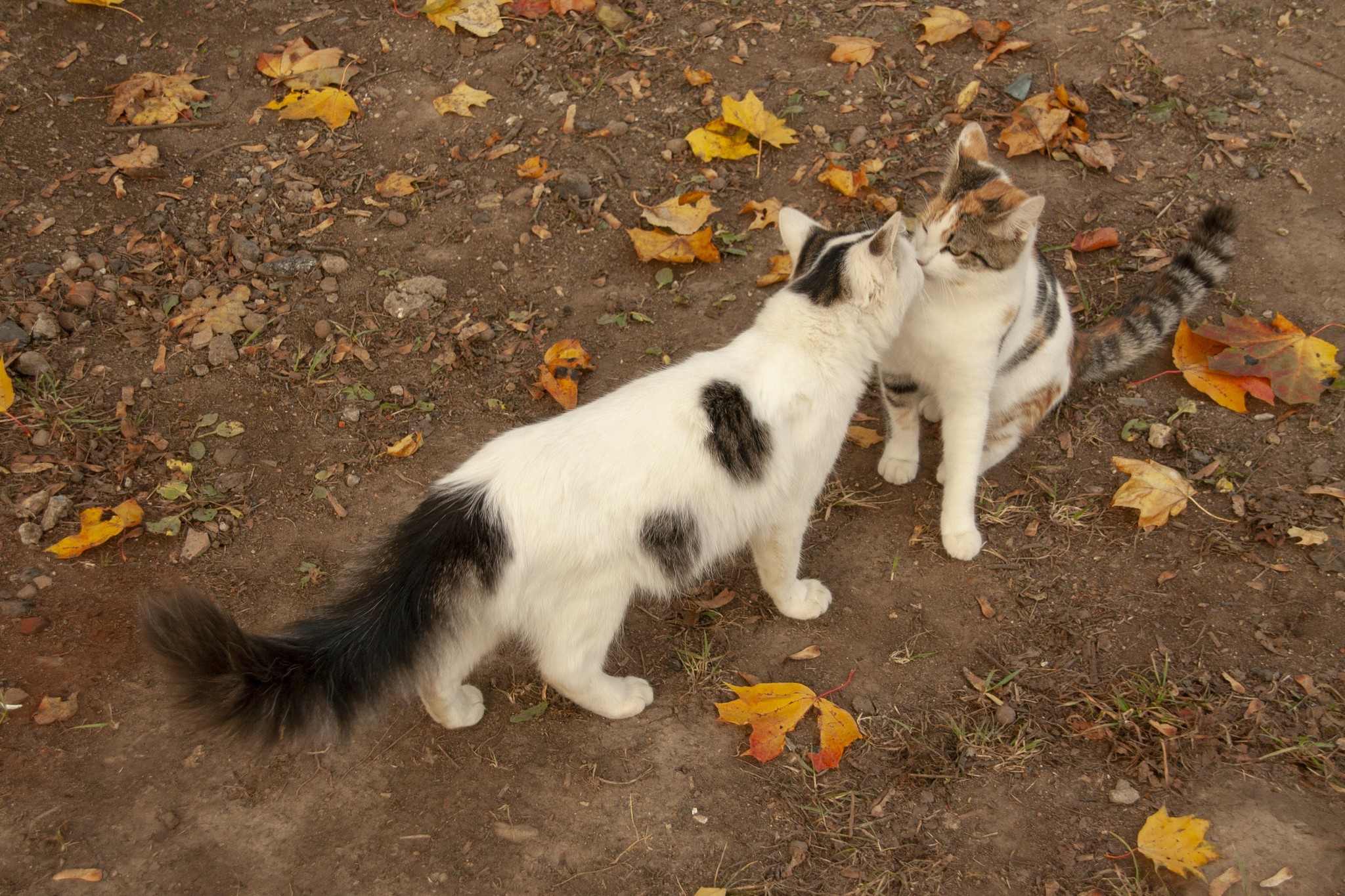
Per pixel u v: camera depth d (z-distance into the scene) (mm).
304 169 4629
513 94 5031
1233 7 5391
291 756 2797
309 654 2162
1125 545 3410
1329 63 5102
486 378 3967
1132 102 4988
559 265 4383
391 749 2846
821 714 2855
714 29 5398
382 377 3918
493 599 2424
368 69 5109
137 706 2863
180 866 2543
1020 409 3600
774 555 3023
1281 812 2656
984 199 3082
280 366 3893
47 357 3770
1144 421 3832
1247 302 4172
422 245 4391
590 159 4773
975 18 5398
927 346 3264
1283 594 3197
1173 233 4473
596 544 2447
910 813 2711
